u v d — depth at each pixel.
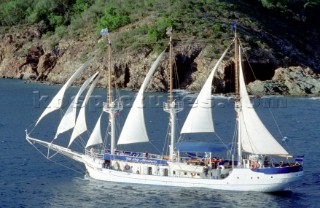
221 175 138.12
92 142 147.38
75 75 149.38
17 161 165.25
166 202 130.50
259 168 134.75
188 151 138.62
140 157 142.50
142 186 140.62
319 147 182.25
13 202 132.50
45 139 193.12
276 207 127.75
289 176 135.12
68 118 148.25
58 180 147.25
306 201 131.50
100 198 133.75
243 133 139.88
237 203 129.75
